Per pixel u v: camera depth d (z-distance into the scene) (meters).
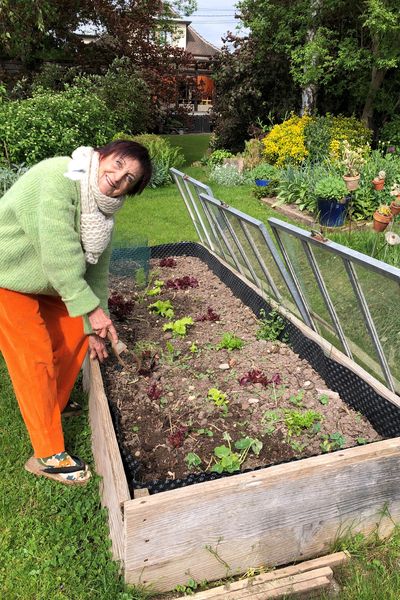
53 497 2.32
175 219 7.53
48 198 1.84
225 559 1.87
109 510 2.11
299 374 2.97
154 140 11.07
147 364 3.04
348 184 7.19
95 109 10.31
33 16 12.78
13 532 2.14
